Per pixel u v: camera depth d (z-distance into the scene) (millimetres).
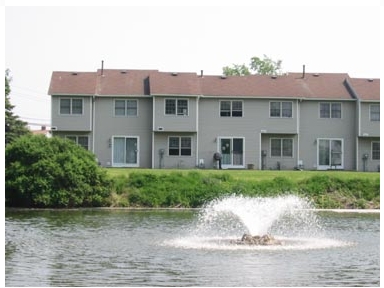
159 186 38281
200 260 19672
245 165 53062
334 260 19797
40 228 27297
